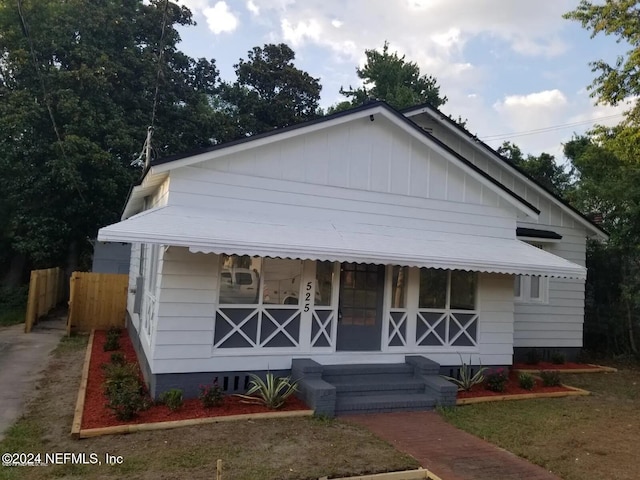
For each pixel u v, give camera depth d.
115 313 19.61
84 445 7.62
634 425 10.00
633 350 18.33
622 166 18.59
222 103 43.53
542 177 36.47
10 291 26.38
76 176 24.11
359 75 45.22
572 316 17.97
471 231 13.48
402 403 10.28
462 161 13.13
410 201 12.69
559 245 17.98
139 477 6.52
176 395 9.18
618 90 14.83
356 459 7.45
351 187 11.99
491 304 13.27
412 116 16.92
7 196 26.33
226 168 10.74
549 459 7.98
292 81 38.56
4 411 9.30
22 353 14.79
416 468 7.31
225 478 6.55
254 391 10.15
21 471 6.70
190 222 9.48
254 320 10.66
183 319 9.85
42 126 24.89
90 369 12.54
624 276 18.61
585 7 15.21
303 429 8.66
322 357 11.22
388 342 12.03
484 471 7.42
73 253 27.95
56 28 25.69
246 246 9.13
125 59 27.83
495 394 11.81
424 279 12.77
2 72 25.75
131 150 26.28
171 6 31.14
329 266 11.61
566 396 12.36
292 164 11.37
